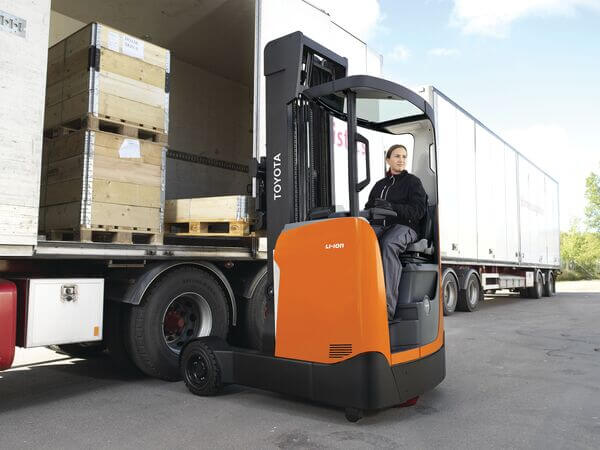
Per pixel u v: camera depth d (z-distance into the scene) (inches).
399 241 156.3
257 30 210.8
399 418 151.5
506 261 567.8
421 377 154.5
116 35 181.5
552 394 181.2
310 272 149.4
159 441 130.0
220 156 322.0
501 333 334.6
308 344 148.3
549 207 770.8
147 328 183.0
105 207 173.3
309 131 162.2
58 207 178.7
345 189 237.0
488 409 161.9
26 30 144.5
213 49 291.0
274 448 125.9
